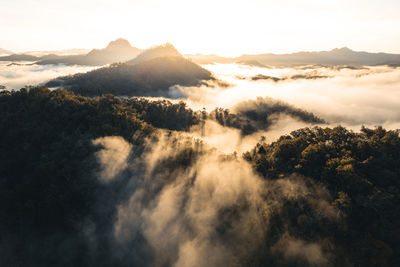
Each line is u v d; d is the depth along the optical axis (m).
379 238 48.84
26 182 90.25
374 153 68.62
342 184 60.56
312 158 72.44
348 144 75.81
